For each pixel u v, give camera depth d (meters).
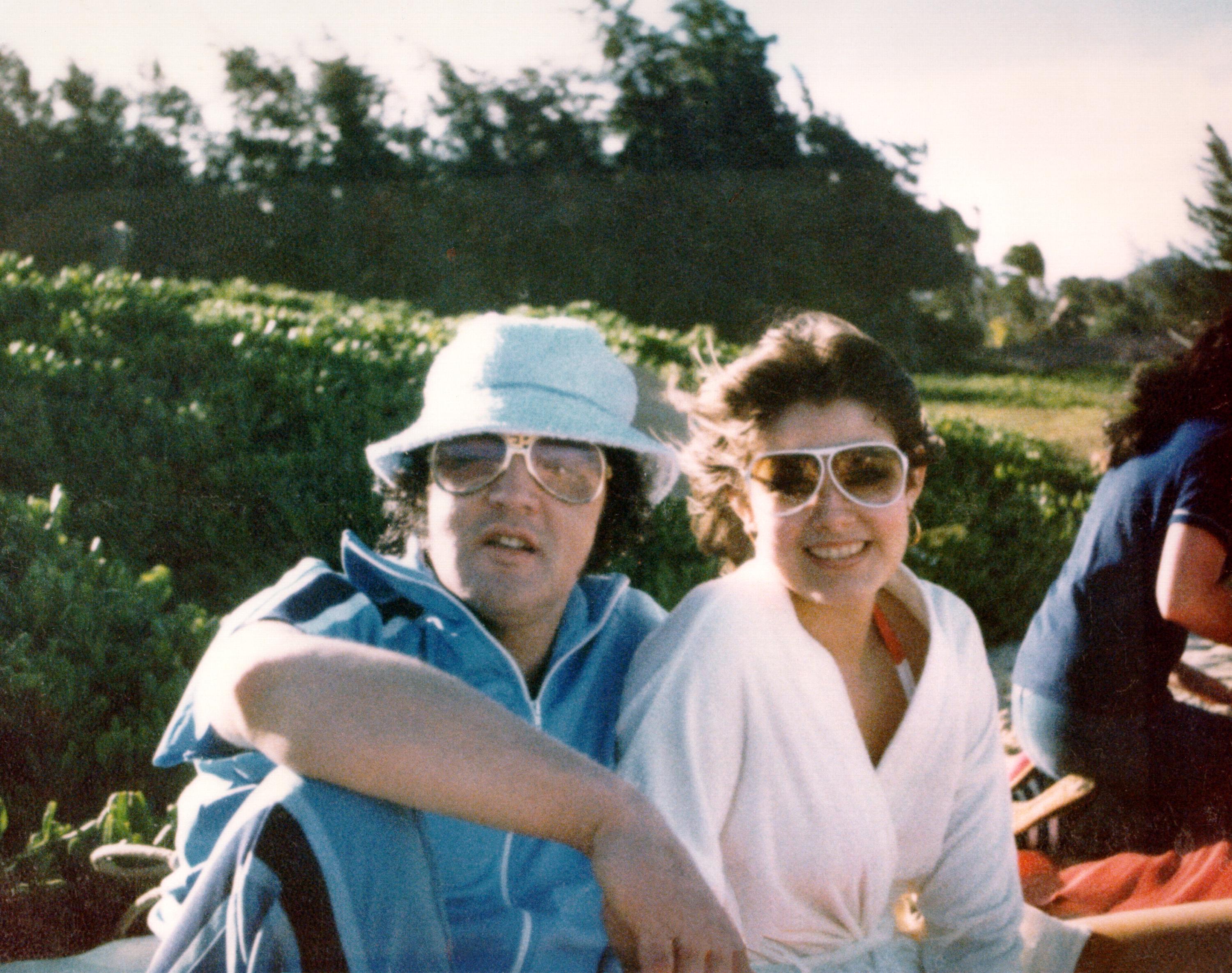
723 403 1.73
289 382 4.79
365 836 1.24
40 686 2.33
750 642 1.63
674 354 7.39
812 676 1.65
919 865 1.82
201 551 3.85
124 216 10.66
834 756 1.64
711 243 13.45
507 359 1.60
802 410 1.67
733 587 1.72
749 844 1.66
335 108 11.50
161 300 5.87
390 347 6.30
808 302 13.32
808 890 1.67
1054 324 11.59
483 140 12.78
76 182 10.48
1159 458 2.62
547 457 1.55
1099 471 2.93
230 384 4.70
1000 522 5.25
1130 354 10.20
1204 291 8.50
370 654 1.27
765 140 13.38
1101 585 2.69
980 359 12.45
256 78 10.85
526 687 1.60
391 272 12.51
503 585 1.55
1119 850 2.64
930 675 1.70
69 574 2.66
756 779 1.65
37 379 4.32
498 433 1.54
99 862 1.85
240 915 1.22
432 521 1.59
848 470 1.63
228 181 11.44
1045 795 2.71
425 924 1.30
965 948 1.82
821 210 13.22
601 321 9.81
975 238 12.16
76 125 10.41
